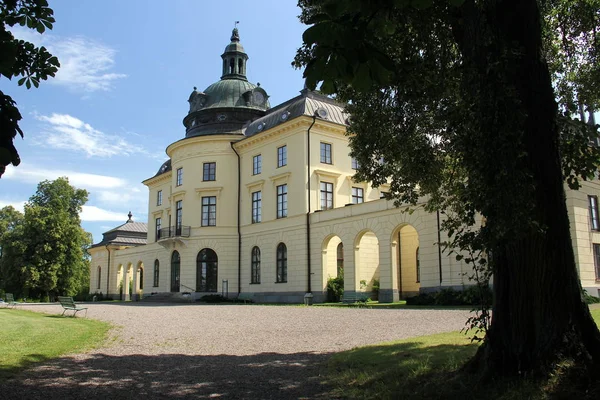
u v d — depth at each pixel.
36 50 6.23
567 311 6.40
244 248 41.25
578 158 8.09
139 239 67.56
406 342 11.20
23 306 32.97
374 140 11.55
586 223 24.36
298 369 9.55
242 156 42.50
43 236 51.16
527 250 6.53
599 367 5.94
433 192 11.88
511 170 5.87
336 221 33.19
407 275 36.22
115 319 21.05
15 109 4.21
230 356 11.30
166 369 9.76
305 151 36.34
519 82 6.64
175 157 45.50
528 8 6.83
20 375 9.02
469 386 6.65
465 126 6.50
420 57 9.95
